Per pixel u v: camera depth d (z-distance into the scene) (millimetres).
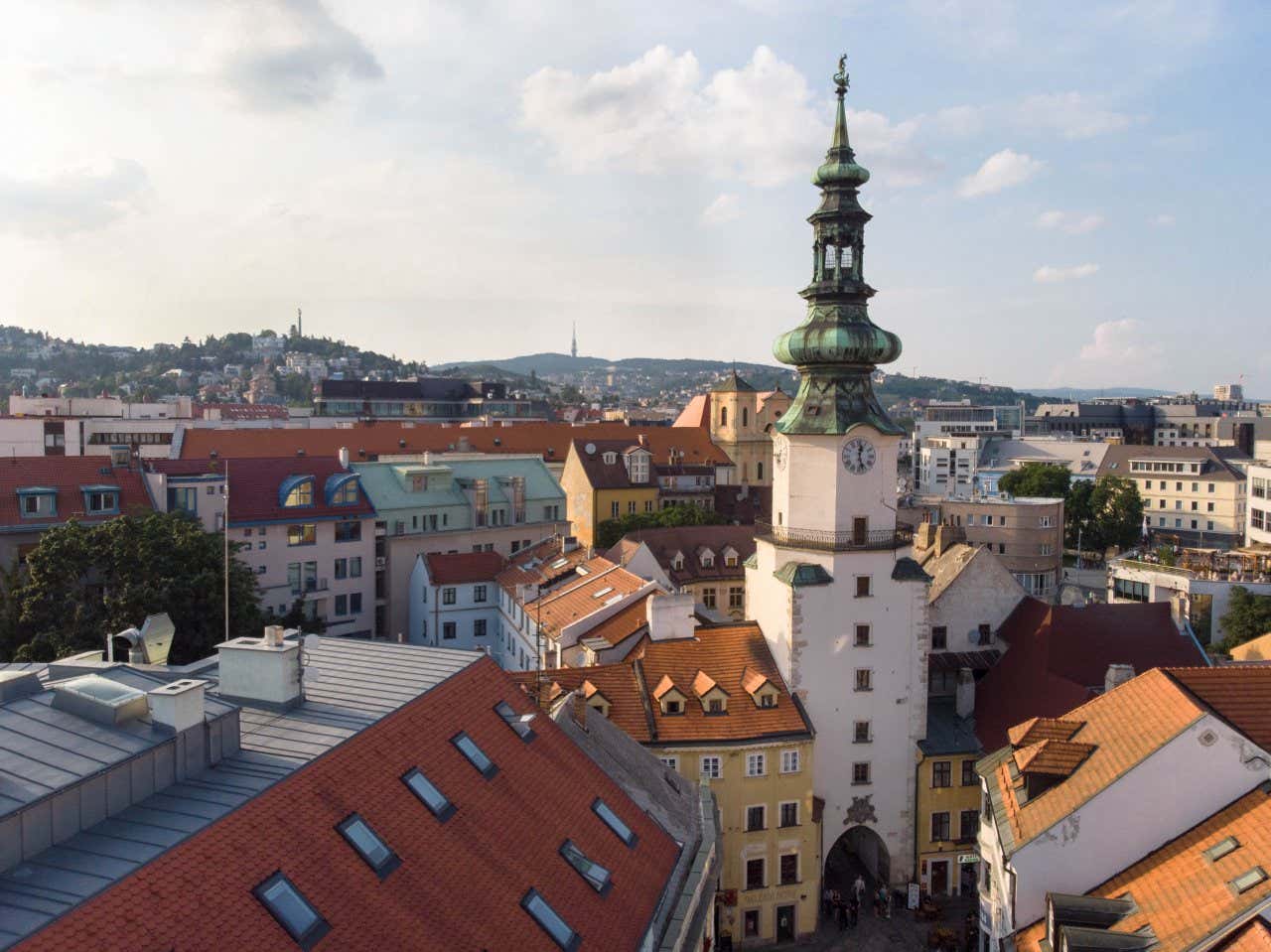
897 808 61500
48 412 187375
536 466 123500
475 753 32188
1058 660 63188
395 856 25797
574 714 43875
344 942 22328
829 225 60281
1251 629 80375
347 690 33562
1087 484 167750
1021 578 132750
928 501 169750
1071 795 40562
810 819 57594
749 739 56531
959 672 65938
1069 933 33406
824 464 60438
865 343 59594
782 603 60344
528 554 101188
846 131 60281
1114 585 102938
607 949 28281
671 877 34906
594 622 70000
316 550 98688
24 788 21922
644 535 109938
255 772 26250
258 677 31297
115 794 23531
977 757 62531
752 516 164625
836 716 60281
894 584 60719
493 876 27625
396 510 105562
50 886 20141
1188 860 36219
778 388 194875
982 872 47812
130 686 27109
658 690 57594
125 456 92500
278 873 22922
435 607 96375
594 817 34219
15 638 63406
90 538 65312
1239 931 30594
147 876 20859
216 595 66688
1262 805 36031
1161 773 38812
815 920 57875
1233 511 193750
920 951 55625
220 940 20438
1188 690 41906
